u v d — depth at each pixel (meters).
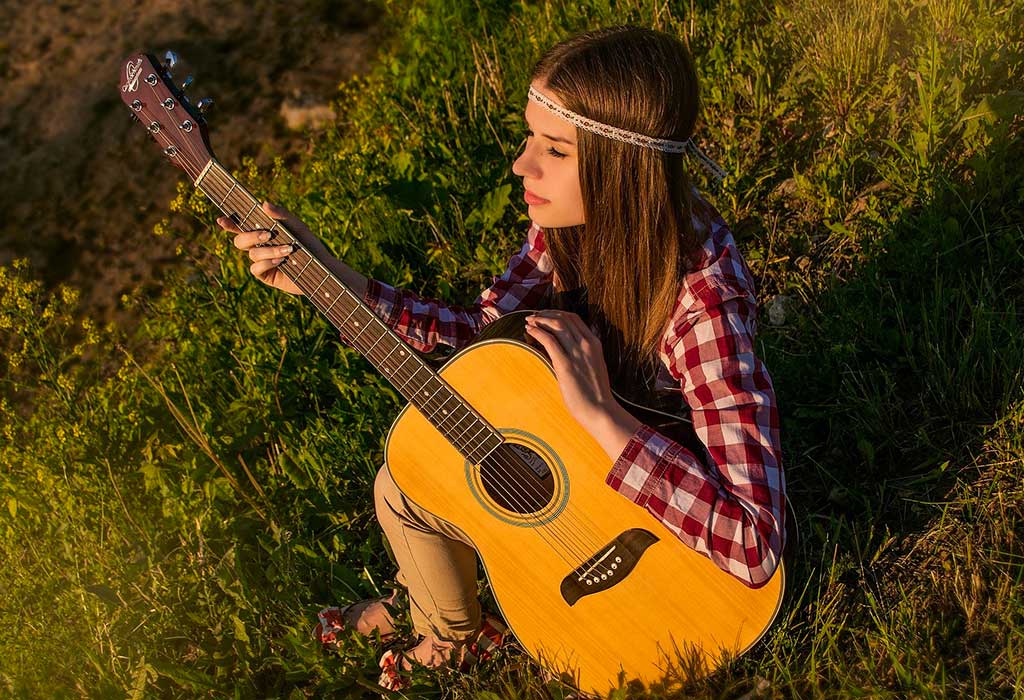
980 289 2.65
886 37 3.62
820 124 3.63
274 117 6.53
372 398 3.13
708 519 1.75
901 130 3.39
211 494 2.87
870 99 3.60
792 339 3.00
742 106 3.89
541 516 2.00
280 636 2.62
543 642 2.11
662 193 1.77
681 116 1.74
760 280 3.24
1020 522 2.31
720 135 3.76
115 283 5.84
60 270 6.02
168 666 2.43
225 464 3.10
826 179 3.28
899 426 2.63
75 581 2.78
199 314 3.95
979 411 2.54
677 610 1.99
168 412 3.48
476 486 2.04
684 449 1.80
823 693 2.10
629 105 1.70
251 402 3.26
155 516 3.13
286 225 2.14
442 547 2.19
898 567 2.36
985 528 2.33
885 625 2.19
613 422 1.83
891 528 2.44
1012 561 2.23
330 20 7.13
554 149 1.81
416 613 2.33
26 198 6.52
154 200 6.26
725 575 1.94
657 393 1.96
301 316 3.48
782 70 3.95
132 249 6.01
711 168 2.00
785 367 2.86
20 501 3.26
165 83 2.08
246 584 2.61
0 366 5.22
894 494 2.51
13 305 3.26
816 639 2.17
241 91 6.77
